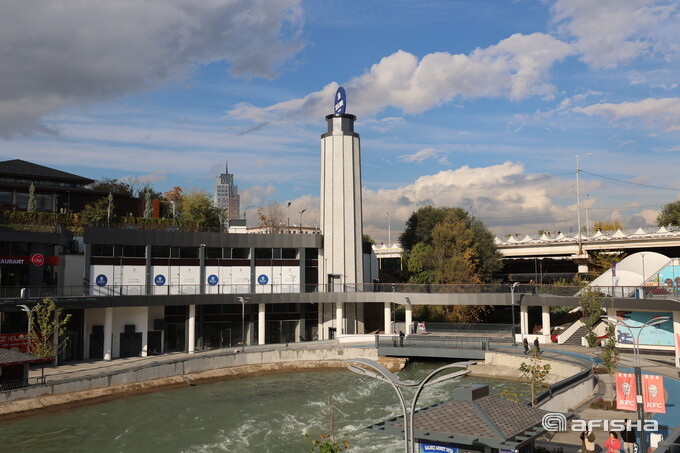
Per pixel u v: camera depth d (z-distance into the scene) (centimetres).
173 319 7006
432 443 2052
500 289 7325
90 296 5975
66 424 4238
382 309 9094
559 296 6800
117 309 6500
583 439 2672
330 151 8281
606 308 6350
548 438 3080
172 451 3656
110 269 6675
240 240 7444
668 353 5981
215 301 6994
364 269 8994
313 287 7788
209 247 7350
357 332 7938
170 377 5603
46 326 5353
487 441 1894
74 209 8962
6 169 8581
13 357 4597
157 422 4309
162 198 11456
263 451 3634
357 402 4962
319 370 6494
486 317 9962
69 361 6053
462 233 10006
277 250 7738
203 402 4944
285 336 7719
